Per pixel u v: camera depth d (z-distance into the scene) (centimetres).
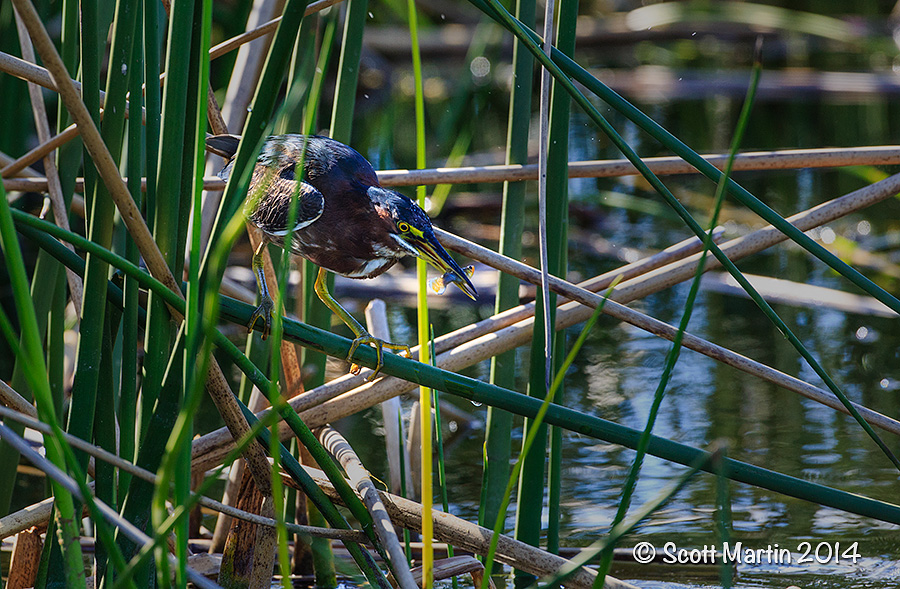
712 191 1927
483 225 1736
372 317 871
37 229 476
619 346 1327
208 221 766
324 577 751
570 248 1662
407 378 552
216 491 943
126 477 550
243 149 500
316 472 654
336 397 705
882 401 1083
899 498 859
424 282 446
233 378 1193
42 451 807
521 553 586
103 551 544
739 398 1134
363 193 698
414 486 891
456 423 1129
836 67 2608
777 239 759
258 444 578
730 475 557
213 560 729
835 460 955
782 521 858
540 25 2342
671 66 2614
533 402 549
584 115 2392
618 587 578
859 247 1617
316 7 664
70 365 1054
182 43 495
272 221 680
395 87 2509
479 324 734
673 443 553
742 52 2636
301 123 817
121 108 516
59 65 409
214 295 402
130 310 519
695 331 1330
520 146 741
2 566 765
